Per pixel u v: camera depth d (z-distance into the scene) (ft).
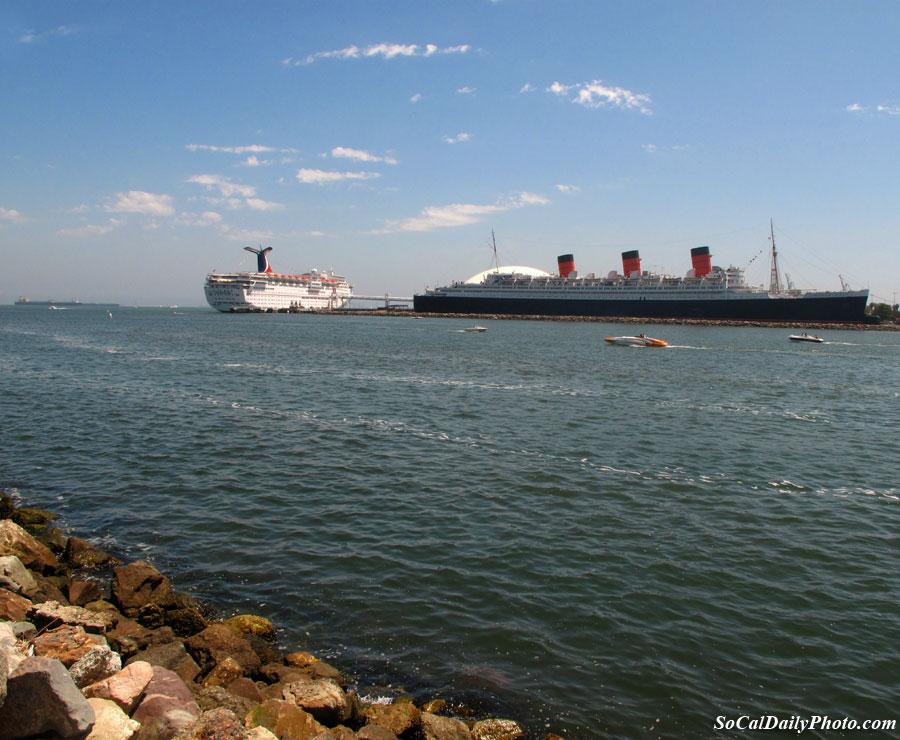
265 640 39.45
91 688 29.22
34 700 24.77
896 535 59.62
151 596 42.57
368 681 36.17
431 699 34.71
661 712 34.22
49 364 182.80
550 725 32.99
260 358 213.87
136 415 107.14
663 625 42.60
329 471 75.92
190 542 54.60
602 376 182.50
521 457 84.38
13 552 46.09
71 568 48.88
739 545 56.34
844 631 42.50
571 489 70.90
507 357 238.89
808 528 60.95
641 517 62.69
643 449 90.74
